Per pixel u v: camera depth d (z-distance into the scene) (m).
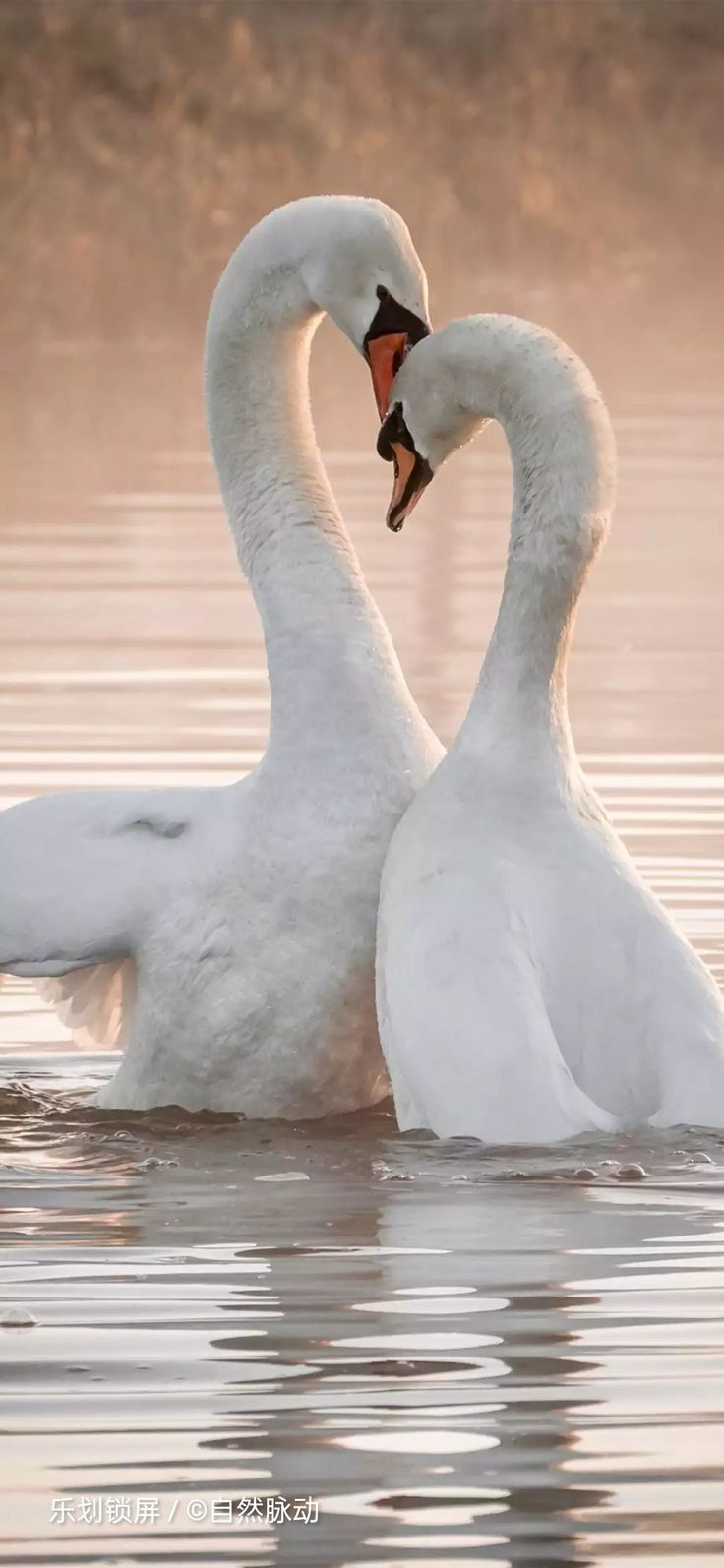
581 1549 6.67
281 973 11.05
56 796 11.56
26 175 47.28
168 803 11.42
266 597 11.55
